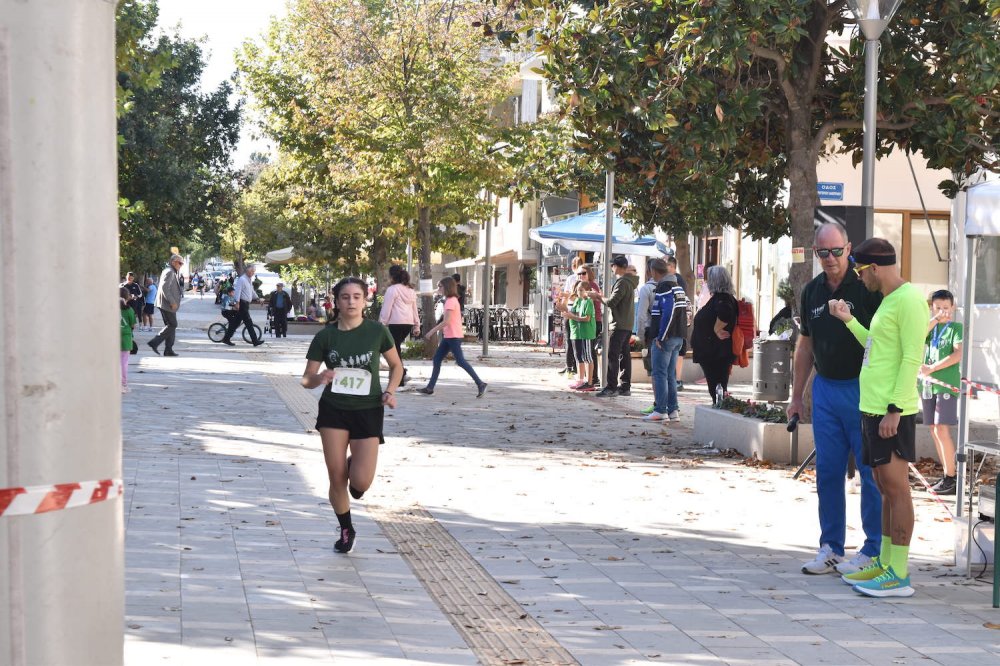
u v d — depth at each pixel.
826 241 8.01
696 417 15.02
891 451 7.51
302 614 6.61
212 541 8.46
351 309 8.30
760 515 10.18
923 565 8.45
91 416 3.06
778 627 6.70
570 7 13.56
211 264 169.25
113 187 3.13
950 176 23.30
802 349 8.59
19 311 2.94
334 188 41.38
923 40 13.94
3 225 2.92
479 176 31.69
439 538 8.96
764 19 12.27
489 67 32.75
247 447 13.43
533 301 44.88
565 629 6.54
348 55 32.72
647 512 10.21
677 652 6.14
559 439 15.09
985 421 11.30
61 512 3.00
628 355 21.48
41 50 2.96
